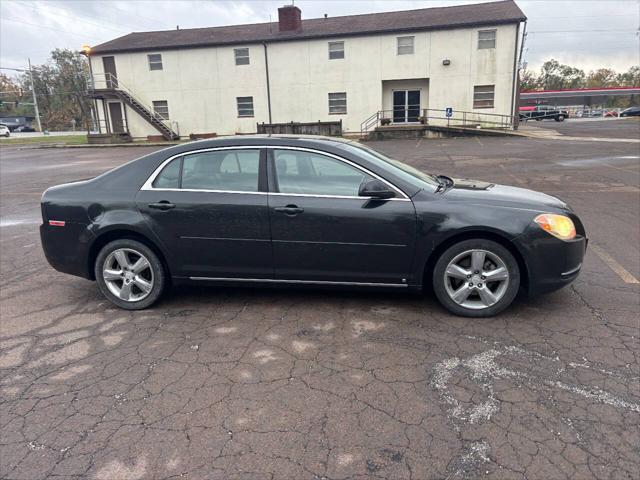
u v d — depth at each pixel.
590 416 2.72
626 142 20.12
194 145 4.31
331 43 28.95
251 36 30.52
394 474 2.34
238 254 4.21
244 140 4.24
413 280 4.07
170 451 2.55
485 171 13.01
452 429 2.65
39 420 2.85
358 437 2.61
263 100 30.53
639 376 3.12
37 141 43.41
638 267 5.21
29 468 2.45
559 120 47.34
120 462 2.48
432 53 27.73
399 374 3.22
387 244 3.98
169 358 3.54
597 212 7.86
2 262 6.20
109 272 4.44
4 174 17.52
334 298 4.56
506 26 26.47
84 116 86.81
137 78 31.72
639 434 2.57
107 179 4.45
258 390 3.09
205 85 31.00
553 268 3.89
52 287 5.20
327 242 4.05
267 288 4.64
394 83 29.38
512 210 3.90
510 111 27.48
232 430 2.71
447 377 3.17
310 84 29.75
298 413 2.84
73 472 2.42
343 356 3.48
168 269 4.43
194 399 3.01
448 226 3.88
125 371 3.38
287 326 4.00
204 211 4.17
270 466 2.42
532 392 2.97
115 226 4.30
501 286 3.96
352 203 3.99
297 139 4.20
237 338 3.82
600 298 4.39
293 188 4.11
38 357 3.62
